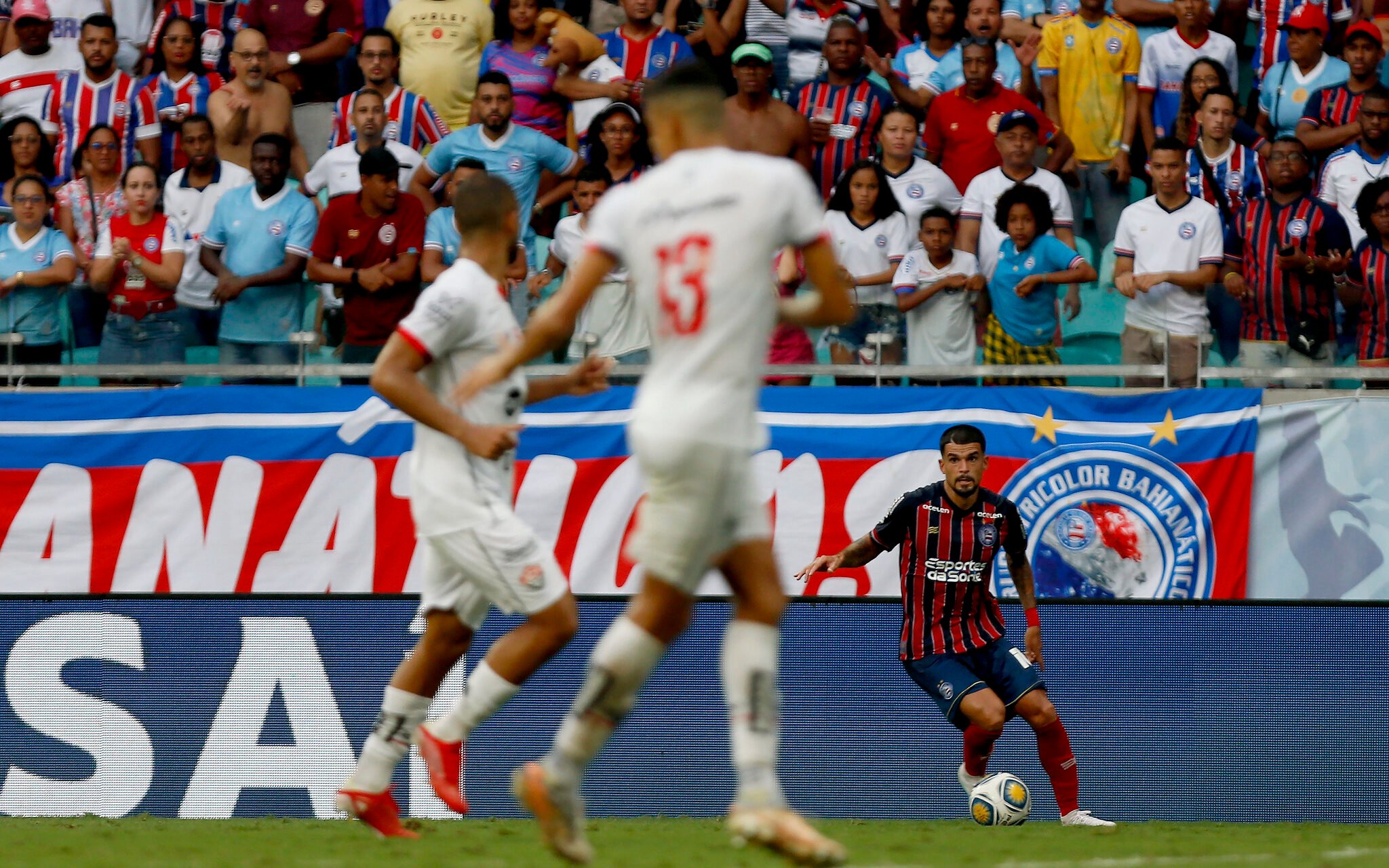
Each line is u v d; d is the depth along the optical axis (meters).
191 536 29.05
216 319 30.38
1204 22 35.31
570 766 10.80
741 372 10.25
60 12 36.94
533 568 14.72
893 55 37.47
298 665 23.22
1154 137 35.19
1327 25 35.84
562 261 31.30
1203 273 29.36
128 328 30.42
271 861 13.77
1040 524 28.34
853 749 23.39
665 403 10.23
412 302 30.08
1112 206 34.69
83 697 23.20
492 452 14.31
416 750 22.80
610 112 32.03
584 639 23.28
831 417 28.84
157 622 23.31
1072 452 28.39
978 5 35.53
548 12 35.72
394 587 28.77
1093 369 29.50
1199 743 23.08
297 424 29.14
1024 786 21.75
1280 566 28.17
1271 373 29.33
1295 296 29.25
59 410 29.36
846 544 28.53
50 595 23.31
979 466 22.06
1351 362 29.44
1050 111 35.12
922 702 23.36
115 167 32.22
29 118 34.78
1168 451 28.33
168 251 30.59
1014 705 21.73
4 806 23.12
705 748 23.25
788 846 10.08
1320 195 33.78
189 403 29.33
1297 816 22.81
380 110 33.88
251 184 30.50
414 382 14.39
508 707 23.14
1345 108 34.66
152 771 23.11
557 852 11.01
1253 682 23.05
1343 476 28.30
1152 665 23.23
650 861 13.98
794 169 10.52
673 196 10.38
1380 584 28.03
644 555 10.60
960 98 34.06
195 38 36.22
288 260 30.14
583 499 28.75
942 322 29.56
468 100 36.47
